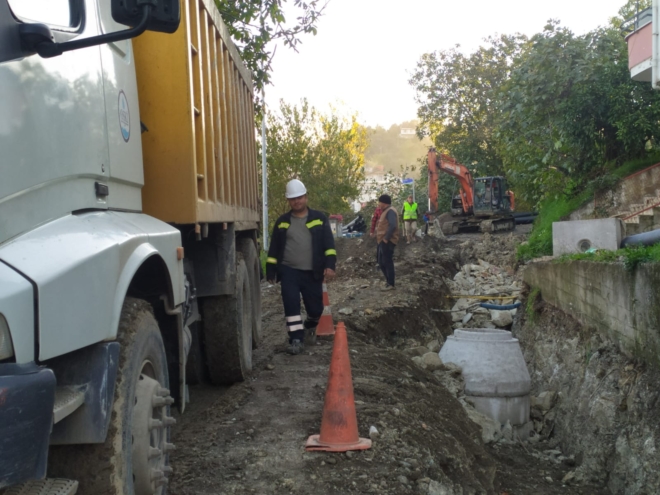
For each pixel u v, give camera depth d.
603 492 7.83
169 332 4.27
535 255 18.45
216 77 6.26
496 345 9.56
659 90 17.09
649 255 8.09
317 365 7.84
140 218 4.02
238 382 7.01
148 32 4.82
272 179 37.59
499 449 8.86
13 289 2.49
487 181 36.69
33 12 3.01
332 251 8.47
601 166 19.20
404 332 12.82
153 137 4.85
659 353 7.40
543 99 18.73
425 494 4.70
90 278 2.85
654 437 7.20
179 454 4.95
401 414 6.02
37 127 2.85
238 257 7.24
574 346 10.51
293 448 5.04
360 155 42.19
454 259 23.69
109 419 2.90
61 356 2.90
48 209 2.93
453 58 49.47
